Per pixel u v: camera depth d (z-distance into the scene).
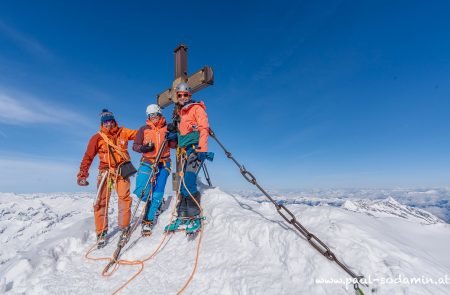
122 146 4.77
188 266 3.22
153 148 4.57
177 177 4.82
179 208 4.16
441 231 3.26
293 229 3.00
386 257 2.34
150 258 3.66
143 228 4.42
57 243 4.33
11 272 3.50
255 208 4.29
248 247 3.16
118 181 4.51
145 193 4.49
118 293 2.97
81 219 5.67
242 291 2.52
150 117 4.71
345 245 2.55
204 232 3.86
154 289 2.93
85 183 4.63
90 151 4.59
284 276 2.52
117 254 3.75
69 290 3.13
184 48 5.93
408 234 3.16
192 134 4.20
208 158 4.24
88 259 4.00
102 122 4.66
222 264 3.04
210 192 4.82
